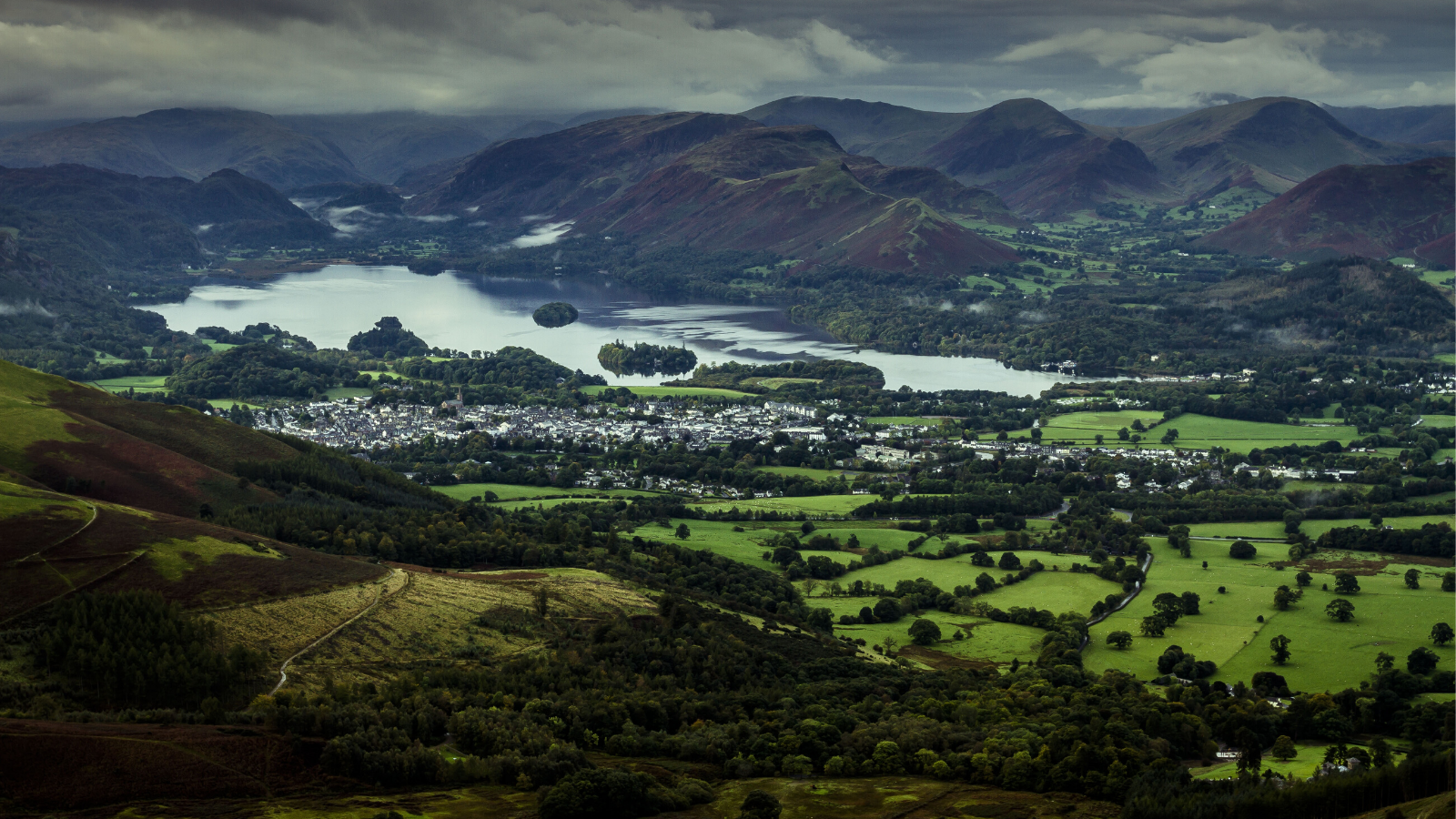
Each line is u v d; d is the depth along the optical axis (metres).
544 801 168.50
